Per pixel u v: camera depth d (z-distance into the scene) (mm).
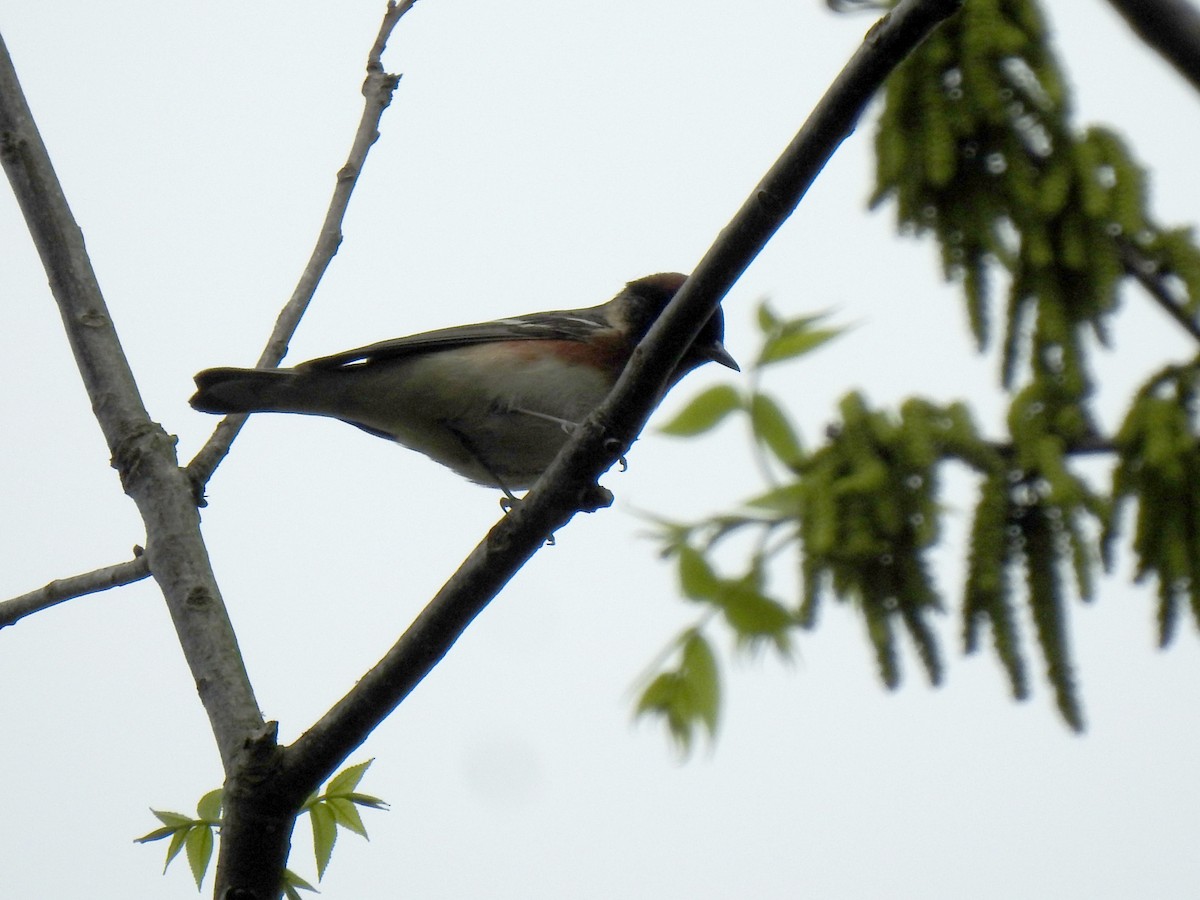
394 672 7176
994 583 8250
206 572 7707
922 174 8773
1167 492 8234
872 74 6477
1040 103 8641
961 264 8859
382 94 10031
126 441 8125
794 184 6793
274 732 6973
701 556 8992
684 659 8977
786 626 8820
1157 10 8562
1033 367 8719
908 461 8508
